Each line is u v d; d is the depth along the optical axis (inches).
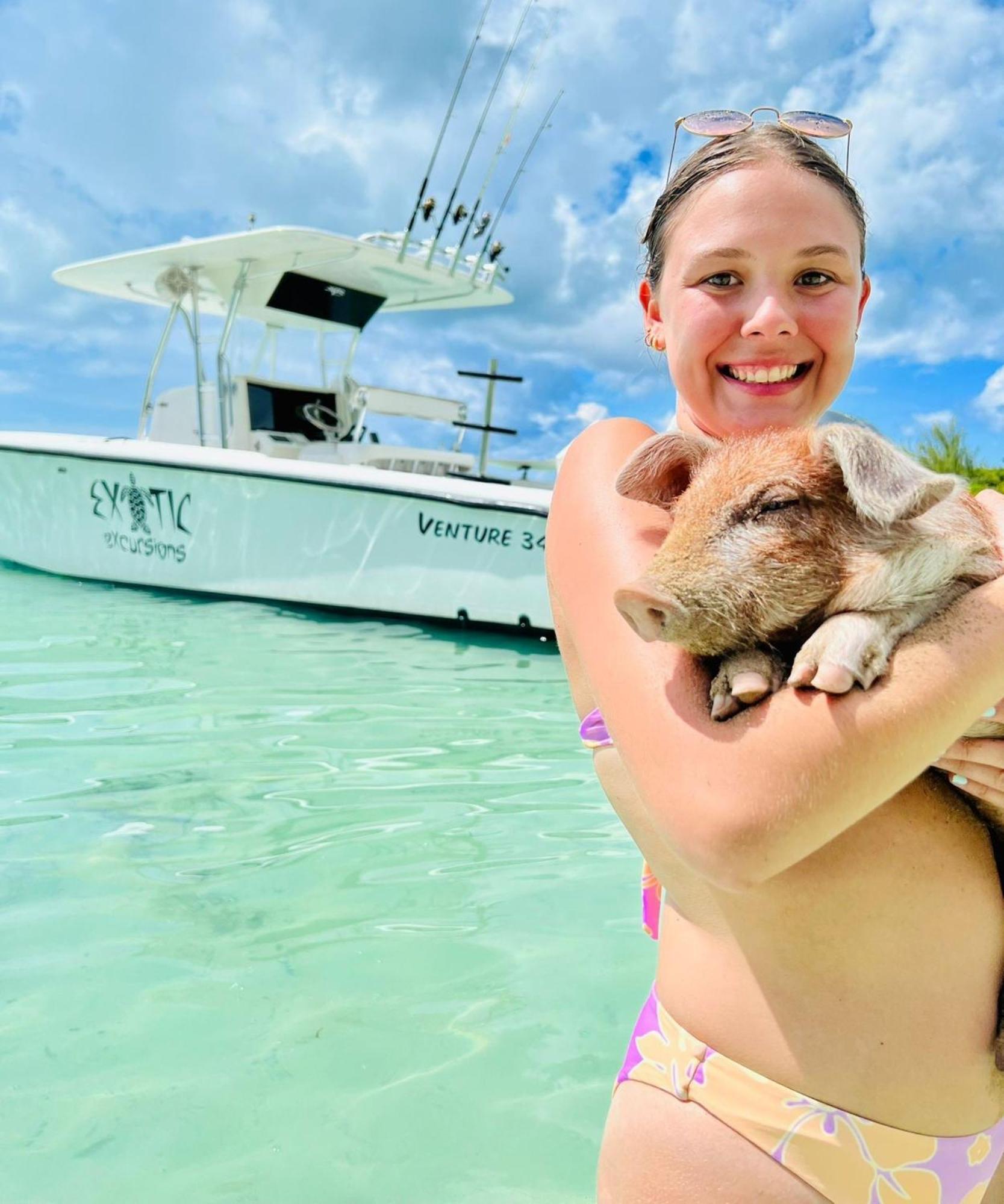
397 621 122.7
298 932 45.8
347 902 48.6
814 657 18.9
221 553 131.0
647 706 19.8
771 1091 20.7
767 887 21.0
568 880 51.8
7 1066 35.7
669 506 24.0
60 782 63.7
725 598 19.9
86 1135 32.3
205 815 59.1
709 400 27.2
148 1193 29.9
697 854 18.3
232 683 91.2
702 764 18.5
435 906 48.6
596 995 41.3
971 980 21.3
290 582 126.7
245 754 70.6
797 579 20.3
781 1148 20.4
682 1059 22.0
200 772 66.8
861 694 18.2
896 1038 20.6
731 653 20.3
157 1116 33.4
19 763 67.2
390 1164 31.4
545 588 112.7
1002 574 21.2
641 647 20.6
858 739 17.8
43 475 143.9
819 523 20.9
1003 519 24.2
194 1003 40.0
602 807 62.5
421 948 44.7
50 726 75.5
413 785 65.6
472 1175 31.0
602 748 25.1
